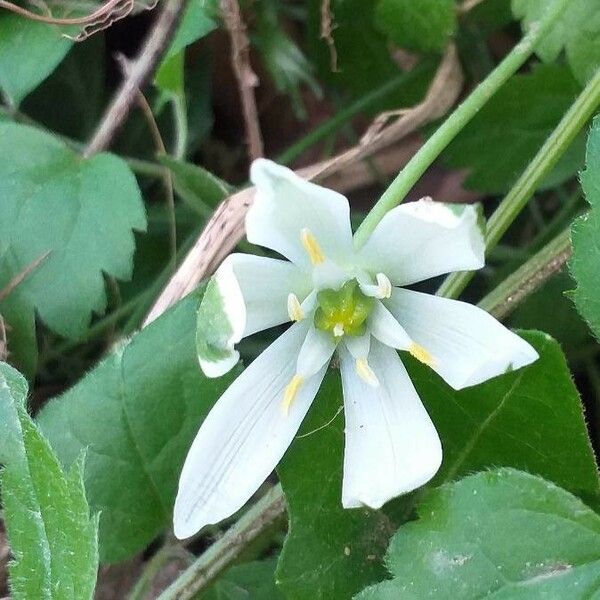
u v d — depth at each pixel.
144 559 0.12
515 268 0.14
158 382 0.10
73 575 0.09
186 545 0.11
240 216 0.11
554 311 0.13
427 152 0.10
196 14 0.11
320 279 0.08
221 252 0.11
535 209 0.15
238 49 0.12
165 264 0.14
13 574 0.09
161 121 0.14
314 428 0.10
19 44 0.12
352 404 0.09
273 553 0.12
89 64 0.14
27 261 0.11
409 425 0.09
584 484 0.09
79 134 0.14
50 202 0.11
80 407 0.10
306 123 0.15
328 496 0.10
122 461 0.10
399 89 0.14
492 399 0.09
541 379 0.09
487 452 0.10
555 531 0.09
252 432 0.09
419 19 0.13
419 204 0.08
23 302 0.11
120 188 0.11
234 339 0.07
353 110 0.14
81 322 0.11
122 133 0.14
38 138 0.11
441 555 0.09
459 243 0.08
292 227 0.08
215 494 0.08
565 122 0.10
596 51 0.12
